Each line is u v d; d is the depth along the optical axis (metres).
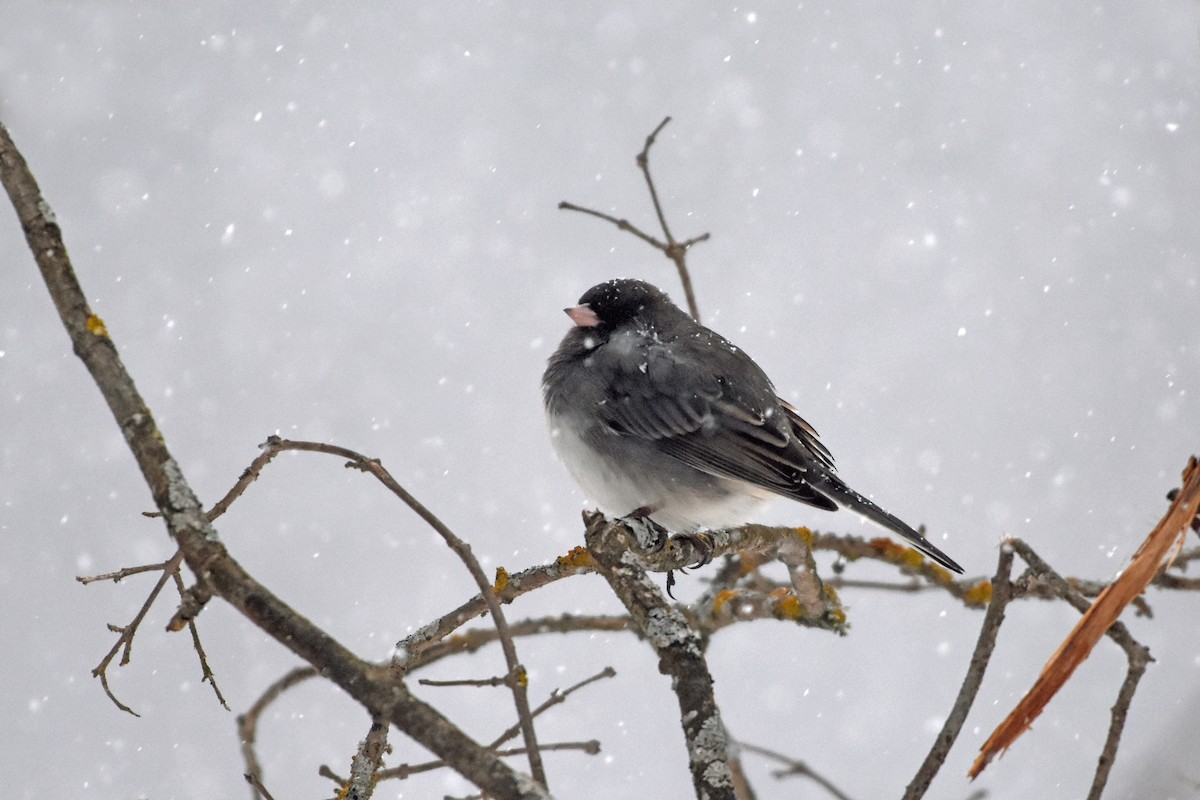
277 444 3.66
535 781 2.78
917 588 6.64
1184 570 5.77
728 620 6.38
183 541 2.86
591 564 4.73
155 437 3.07
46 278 3.43
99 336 3.31
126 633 3.48
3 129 3.72
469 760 2.61
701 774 3.26
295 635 2.72
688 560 5.17
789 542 5.68
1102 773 3.85
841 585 6.67
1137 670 3.90
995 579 4.16
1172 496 3.52
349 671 2.68
